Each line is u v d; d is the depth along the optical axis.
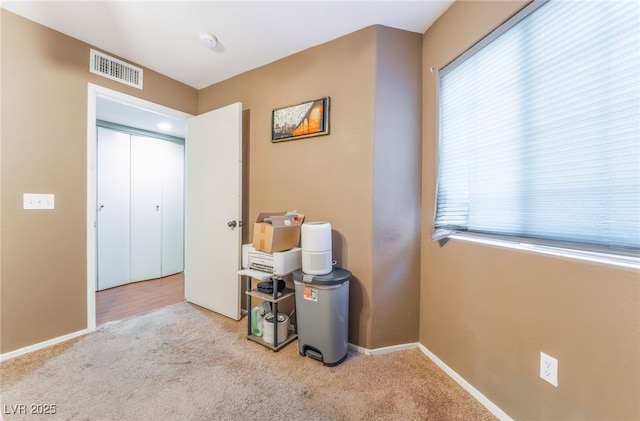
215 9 1.72
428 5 1.67
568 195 1.05
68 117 2.02
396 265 1.92
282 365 1.74
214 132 2.58
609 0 0.91
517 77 1.25
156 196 3.93
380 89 1.86
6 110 1.76
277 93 2.32
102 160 3.37
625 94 0.88
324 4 1.67
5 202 1.76
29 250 1.86
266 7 1.70
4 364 1.71
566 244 1.05
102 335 2.12
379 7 1.69
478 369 1.44
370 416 1.33
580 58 1.00
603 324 0.93
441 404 1.41
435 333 1.80
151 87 2.50
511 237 1.29
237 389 1.51
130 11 1.75
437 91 1.79
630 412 0.86
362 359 1.82
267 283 2.14
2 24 1.73
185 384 1.54
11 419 1.28
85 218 2.11
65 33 1.98
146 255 3.81
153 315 2.53
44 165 1.91
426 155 1.91
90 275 2.14
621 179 0.90
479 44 1.44
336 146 2.01
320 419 1.30
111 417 1.30
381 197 1.88
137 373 1.64
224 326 2.30
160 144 3.97
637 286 0.84
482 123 1.46
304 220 2.16
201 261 2.72
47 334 1.94
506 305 1.29
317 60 2.10
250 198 2.51
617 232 0.91
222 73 2.57
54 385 1.52
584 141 0.99
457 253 1.61
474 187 1.52
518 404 1.23
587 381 0.97
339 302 1.74
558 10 1.07
